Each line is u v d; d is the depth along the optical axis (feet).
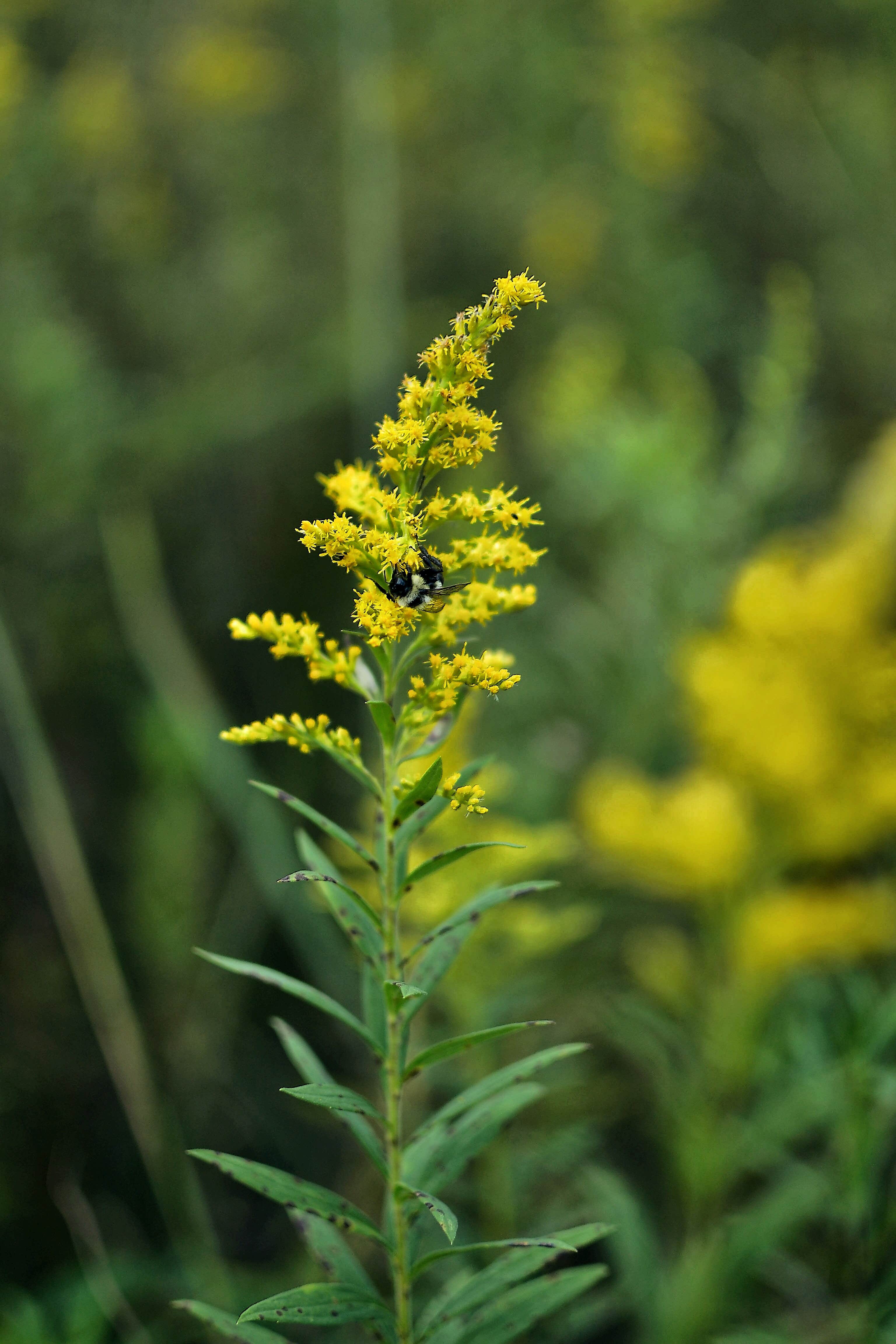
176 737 10.48
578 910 7.80
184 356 16.65
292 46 18.84
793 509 13.34
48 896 11.28
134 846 10.98
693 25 19.90
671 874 9.09
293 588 15.05
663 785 12.29
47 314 14.93
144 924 10.68
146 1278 8.57
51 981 11.94
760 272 19.66
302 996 4.28
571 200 18.25
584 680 12.50
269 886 10.04
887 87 18.45
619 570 13.00
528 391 17.21
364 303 15.06
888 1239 7.18
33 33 18.22
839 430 16.53
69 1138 11.07
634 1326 9.28
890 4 18.80
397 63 18.16
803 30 20.11
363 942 4.48
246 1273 9.64
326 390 15.56
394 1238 4.56
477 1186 8.08
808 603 8.86
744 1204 9.74
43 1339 7.40
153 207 16.93
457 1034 8.28
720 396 17.79
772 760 8.70
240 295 16.87
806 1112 8.05
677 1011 9.62
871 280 17.79
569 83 18.61
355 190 15.70
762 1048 9.00
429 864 4.19
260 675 14.34
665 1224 9.89
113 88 16.67
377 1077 10.50
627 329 17.38
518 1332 4.50
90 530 14.28
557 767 11.82
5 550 13.85
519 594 4.25
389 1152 4.46
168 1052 10.73
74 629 13.85
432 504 4.10
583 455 13.41
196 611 14.62
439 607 4.00
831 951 8.50
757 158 19.72
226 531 15.37
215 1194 10.96
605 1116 9.64
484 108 18.74
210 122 17.90
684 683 9.89
